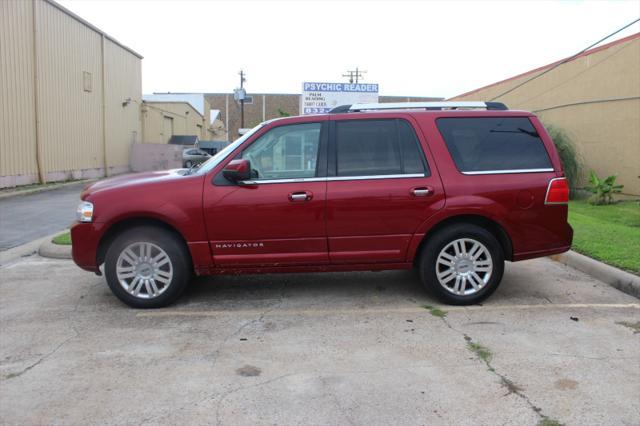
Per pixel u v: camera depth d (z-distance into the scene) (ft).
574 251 24.20
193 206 17.46
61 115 73.46
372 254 17.87
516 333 15.61
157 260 17.95
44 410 11.44
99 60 87.97
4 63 58.90
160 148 105.81
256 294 19.79
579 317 16.98
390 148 18.04
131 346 14.92
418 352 14.29
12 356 14.30
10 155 60.59
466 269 18.03
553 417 10.97
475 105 18.84
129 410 11.40
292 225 17.61
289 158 18.02
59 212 43.45
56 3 70.64
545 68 59.47
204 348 14.73
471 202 17.58
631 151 45.60
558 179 18.06
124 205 17.48
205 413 11.25
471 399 11.74
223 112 284.41
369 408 11.39
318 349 14.57
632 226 33.42
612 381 12.54
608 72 48.21
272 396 11.95
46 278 22.44
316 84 80.02
